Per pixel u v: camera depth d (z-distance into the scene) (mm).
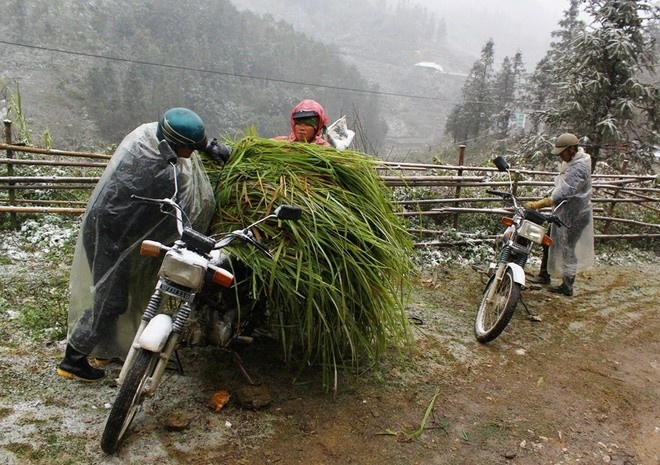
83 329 2754
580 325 4652
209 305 2797
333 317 2904
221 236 2822
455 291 5121
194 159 2846
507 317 3844
